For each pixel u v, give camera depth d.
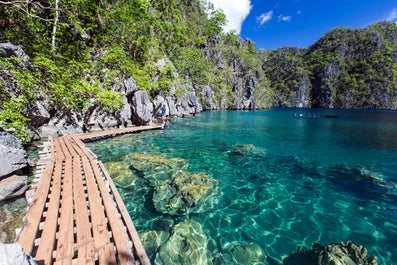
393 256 4.15
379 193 6.93
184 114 32.12
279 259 4.05
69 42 16.14
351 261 3.69
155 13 38.38
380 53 116.81
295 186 7.43
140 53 24.34
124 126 17.02
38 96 10.90
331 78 122.94
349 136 17.97
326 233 4.88
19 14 12.23
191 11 64.25
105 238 3.37
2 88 8.80
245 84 76.19
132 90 17.81
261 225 5.15
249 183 7.64
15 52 10.34
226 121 28.34
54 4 14.88
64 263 2.76
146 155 10.16
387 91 101.81
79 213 4.05
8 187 5.02
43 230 3.44
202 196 6.06
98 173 6.25
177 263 3.84
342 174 8.59
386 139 16.62
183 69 42.06
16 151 6.08
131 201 6.01
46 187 5.08
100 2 19.97
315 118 38.38
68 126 12.95
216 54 67.44
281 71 138.38
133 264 2.96
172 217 5.32
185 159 10.05
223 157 10.66
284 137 17.02
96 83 15.30
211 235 4.73
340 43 137.88
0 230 4.12
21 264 1.83
